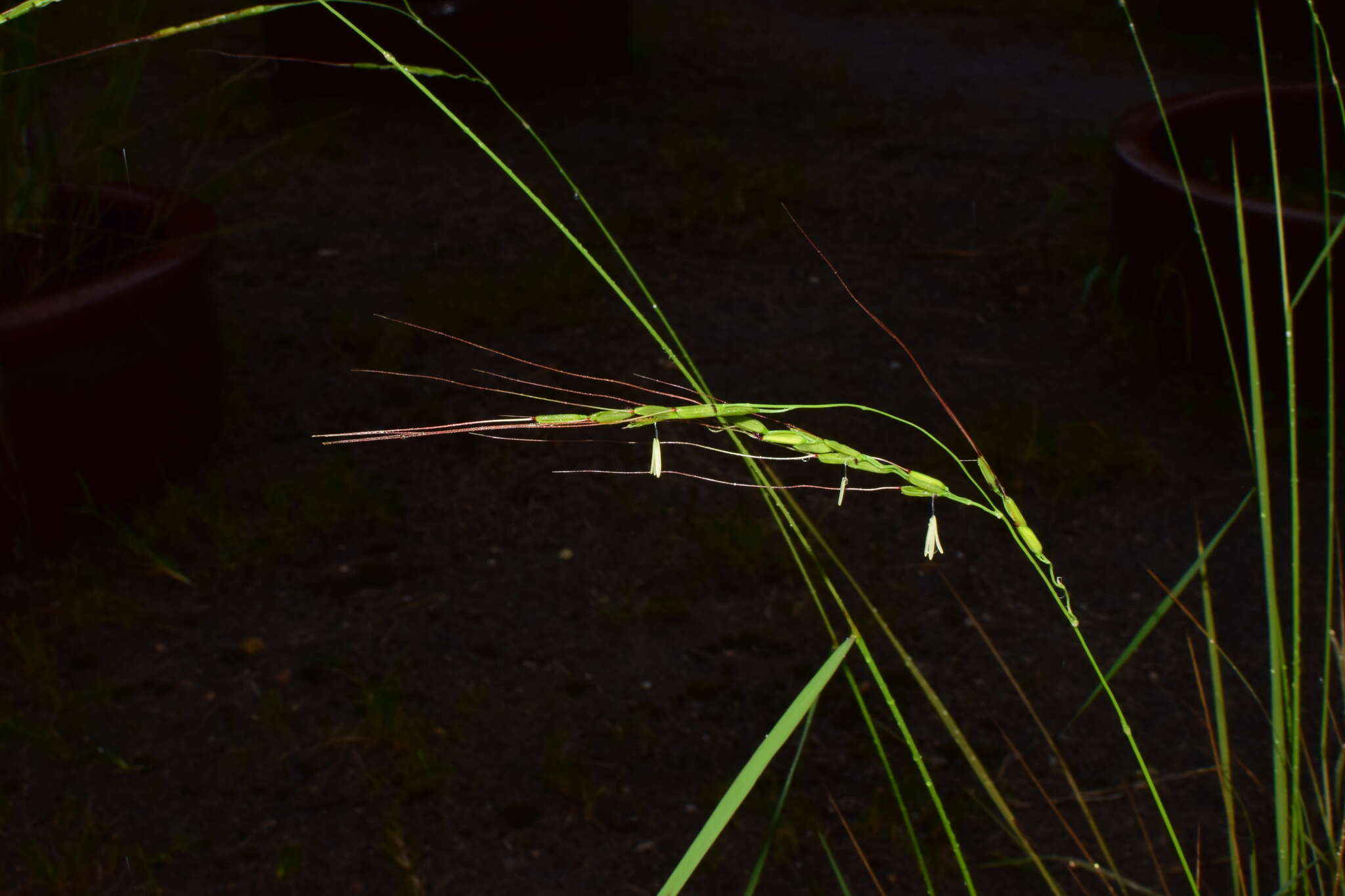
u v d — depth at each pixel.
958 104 7.56
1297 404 4.07
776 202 5.89
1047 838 2.52
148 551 3.25
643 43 8.73
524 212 5.84
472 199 6.01
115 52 3.78
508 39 7.41
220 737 2.79
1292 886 1.20
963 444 3.88
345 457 3.84
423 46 7.29
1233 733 2.79
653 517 3.60
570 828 2.56
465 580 3.34
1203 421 4.03
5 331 3.06
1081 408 4.13
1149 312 4.43
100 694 2.87
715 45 8.81
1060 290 4.96
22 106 3.44
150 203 3.80
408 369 4.39
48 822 2.56
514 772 2.71
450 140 6.84
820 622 3.17
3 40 3.42
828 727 2.83
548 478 3.78
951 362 4.47
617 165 6.47
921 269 5.23
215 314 3.76
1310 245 3.86
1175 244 4.24
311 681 2.97
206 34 8.47
